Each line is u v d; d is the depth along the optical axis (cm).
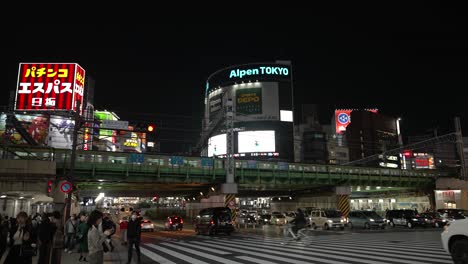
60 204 3291
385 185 5984
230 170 4525
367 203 8875
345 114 17112
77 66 7394
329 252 1540
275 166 5291
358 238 2275
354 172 5738
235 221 4256
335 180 5647
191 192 6625
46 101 7088
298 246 1823
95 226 760
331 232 2889
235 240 2294
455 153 8219
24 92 7088
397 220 3656
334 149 14850
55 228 1087
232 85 13100
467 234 933
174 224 3841
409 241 2030
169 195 7212
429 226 3472
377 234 2625
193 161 4912
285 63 13150
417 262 1213
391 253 1475
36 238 1084
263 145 12244
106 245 785
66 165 4053
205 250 1733
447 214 3512
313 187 6281
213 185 5162
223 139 11419
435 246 1742
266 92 12750
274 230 3459
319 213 3353
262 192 7319
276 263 1242
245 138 12375
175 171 4631
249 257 1421
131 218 1369
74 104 7181
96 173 4231
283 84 12912
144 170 4472
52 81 7181
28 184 3002
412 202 7138
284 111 12694
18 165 3008
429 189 6381
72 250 1758
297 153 13675
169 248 1873
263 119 12481
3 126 3712
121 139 10769
